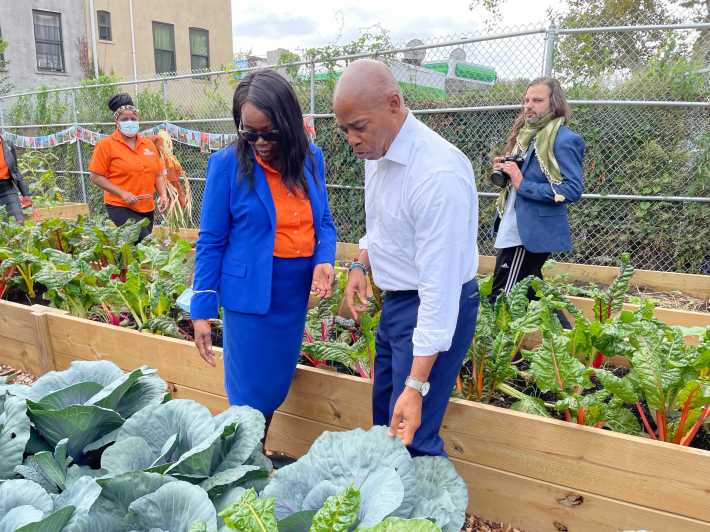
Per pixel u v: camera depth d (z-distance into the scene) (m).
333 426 2.70
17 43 17.14
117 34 18.03
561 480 2.17
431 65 6.68
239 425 1.77
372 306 3.47
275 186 2.19
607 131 6.25
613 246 6.49
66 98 11.59
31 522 1.29
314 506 1.44
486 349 2.63
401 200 1.74
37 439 1.84
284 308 2.29
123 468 1.59
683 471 1.94
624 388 2.26
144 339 3.13
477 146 6.62
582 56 6.13
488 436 2.28
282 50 8.91
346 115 1.63
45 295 3.94
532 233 3.57
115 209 5.25
